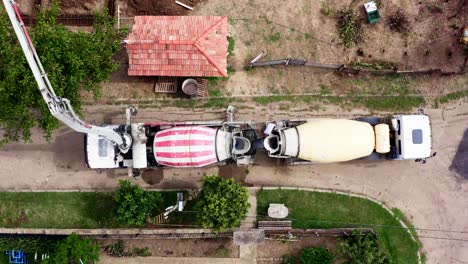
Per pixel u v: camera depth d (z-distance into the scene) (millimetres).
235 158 30922
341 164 33094
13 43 26922
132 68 31922
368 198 32812
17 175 33312
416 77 33719
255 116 33344
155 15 33844
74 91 28172
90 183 33125
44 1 34031
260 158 32969
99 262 32812
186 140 29188
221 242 32688
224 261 32656
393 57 33781
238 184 31219
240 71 33656
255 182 32938
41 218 32844
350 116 33406
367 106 33500
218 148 29703
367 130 30094
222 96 33469
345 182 33000
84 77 28562
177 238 32625
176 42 30922
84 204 32844
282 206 32281
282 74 33656
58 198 32969
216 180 30594
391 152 31766
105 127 28953
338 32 33844
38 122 30344
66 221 32781
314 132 29562
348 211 32719
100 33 28469
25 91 26375
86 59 27656
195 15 34000
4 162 33406
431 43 33781
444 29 33844
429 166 33281
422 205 33125
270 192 32688
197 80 33094
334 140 29578
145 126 30797
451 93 33656
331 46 33812
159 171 33000
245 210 30609
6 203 33000
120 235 32406
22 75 26344
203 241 32719
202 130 29531
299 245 32625
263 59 33719
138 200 30562
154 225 32375
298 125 30688
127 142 29828
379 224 32719
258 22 33906
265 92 33562
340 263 32344
